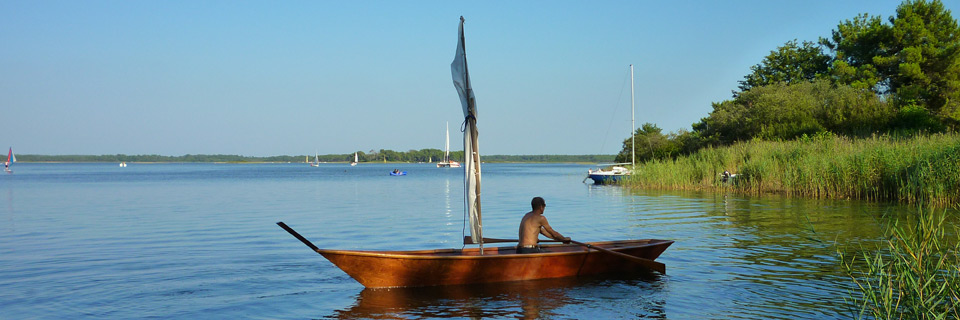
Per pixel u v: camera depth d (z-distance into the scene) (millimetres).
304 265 12648
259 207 28141
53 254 14328
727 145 51188
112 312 9297
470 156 11180
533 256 10844
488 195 35656
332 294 10172
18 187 49812
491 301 9656
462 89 11125
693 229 17547
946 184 20047
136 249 14930
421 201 32125
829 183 26391
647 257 11945
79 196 37094
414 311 9164
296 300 9844
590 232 17688
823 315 8578
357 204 30000
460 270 10523
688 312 8938
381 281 10344
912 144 25891
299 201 32156
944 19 49938
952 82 45188
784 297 9547
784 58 63969
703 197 29484
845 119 42219
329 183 57969
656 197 30516
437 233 18375
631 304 9414
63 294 10344
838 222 17984
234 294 10250
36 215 24281
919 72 45969
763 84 64125
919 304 7418
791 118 45562
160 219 22328
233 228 19297
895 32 48812
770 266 11812
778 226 17625
